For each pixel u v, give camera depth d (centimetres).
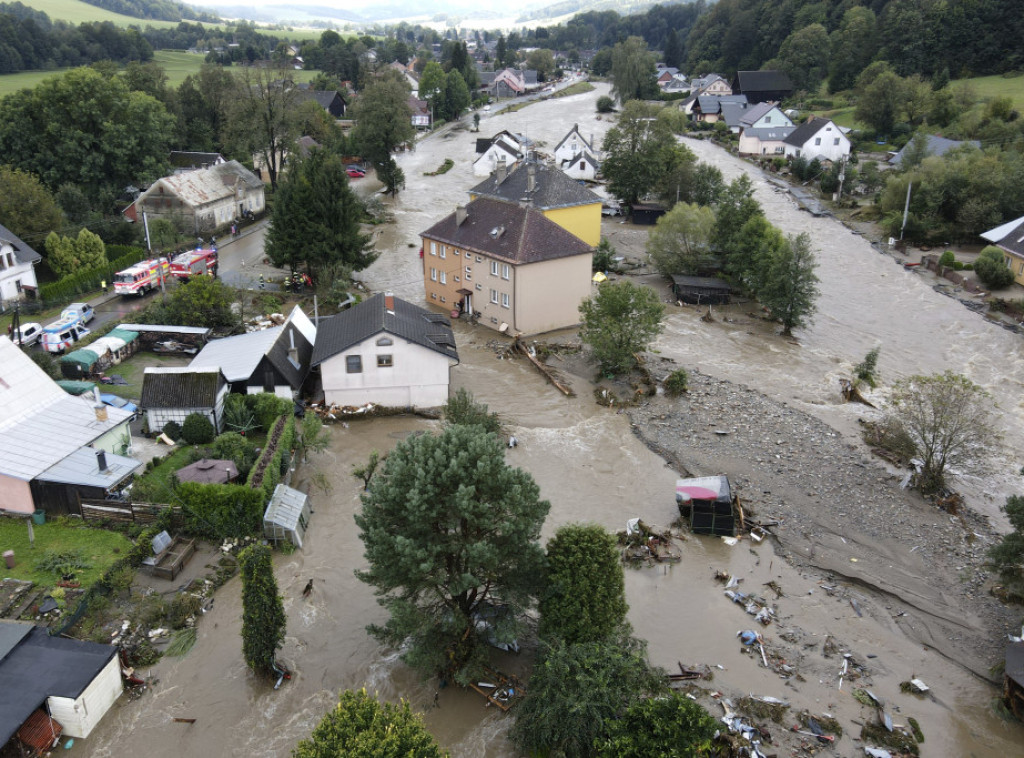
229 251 7794
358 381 4478
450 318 6194
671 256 7044
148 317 5434
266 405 4125
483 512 2417
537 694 2283
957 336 5991
